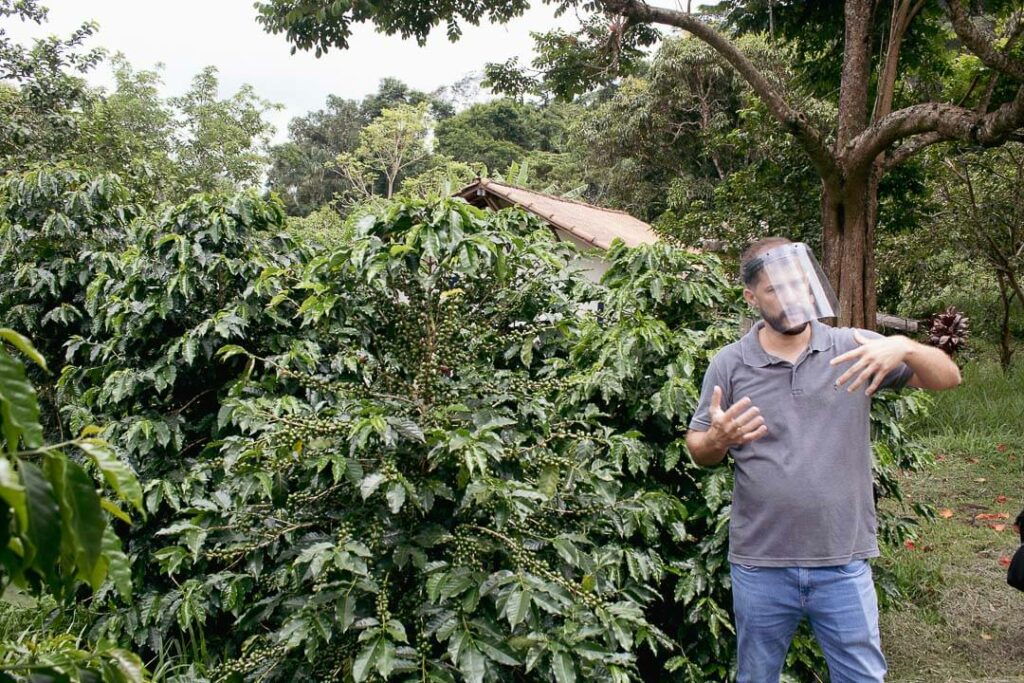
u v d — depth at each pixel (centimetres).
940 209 1134
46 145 1230
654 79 2098
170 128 3048
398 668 216
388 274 269
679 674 305
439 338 259
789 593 231
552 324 324
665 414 297
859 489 228
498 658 220
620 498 296
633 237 1087
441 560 240
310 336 356
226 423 318
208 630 321
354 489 247
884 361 214
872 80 941
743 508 237
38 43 1273
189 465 336
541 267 330
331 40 970
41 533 98
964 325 990
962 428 816
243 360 361
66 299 459
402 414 257
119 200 479
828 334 233
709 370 247
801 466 226
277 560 250
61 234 445
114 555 113
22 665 116
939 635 392
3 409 96
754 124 958
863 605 227
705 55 1961
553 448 297
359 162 3456
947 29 998
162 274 350
